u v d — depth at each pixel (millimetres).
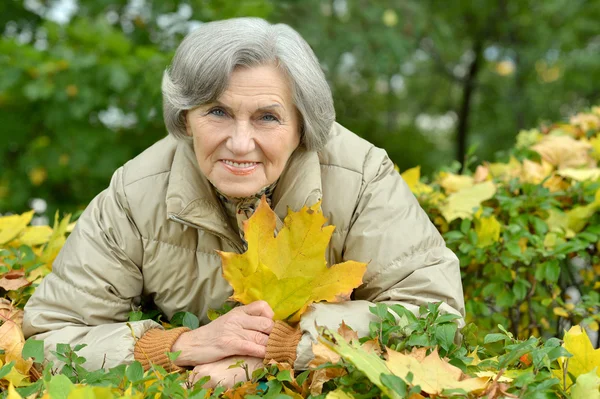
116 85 4055
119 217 1802
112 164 4676
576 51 8211
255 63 1557
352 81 8578
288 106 1618
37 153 4738
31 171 4812
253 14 4512
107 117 4852
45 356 1646
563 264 2391
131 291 1821
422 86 9773
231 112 1587
